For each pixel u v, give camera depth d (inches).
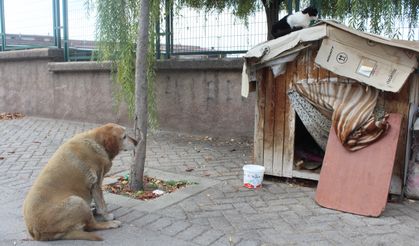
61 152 154.0
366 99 187.5
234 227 160.9
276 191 203.8
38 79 454.0
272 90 213.5
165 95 360.5
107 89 396.5
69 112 431.8
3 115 466.0
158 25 334.0
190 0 343.0
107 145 161.8
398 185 190.9
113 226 159.2
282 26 257.8
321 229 159.0
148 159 269.0
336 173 186.1
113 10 298.2
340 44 186.4
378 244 145.9
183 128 355.6
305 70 202.1
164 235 153.9
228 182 218.1
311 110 203.9
